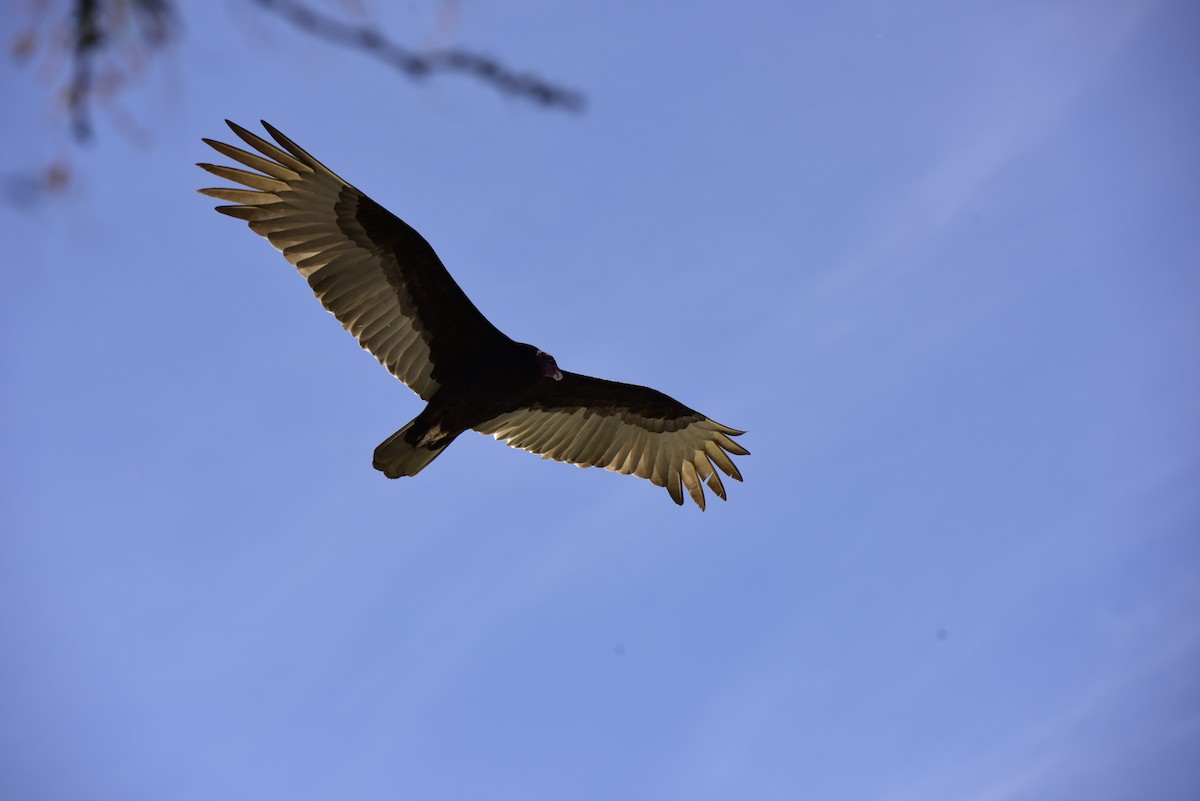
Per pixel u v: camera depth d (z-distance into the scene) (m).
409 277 10.65
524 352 11.09
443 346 10.94
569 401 12.41
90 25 5.37
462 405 11.04
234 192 10.12
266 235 10.28
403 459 11.06
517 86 5.64
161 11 5.44
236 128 9.88
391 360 10.84
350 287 10.56
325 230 10.41
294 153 9.97
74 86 5.39
